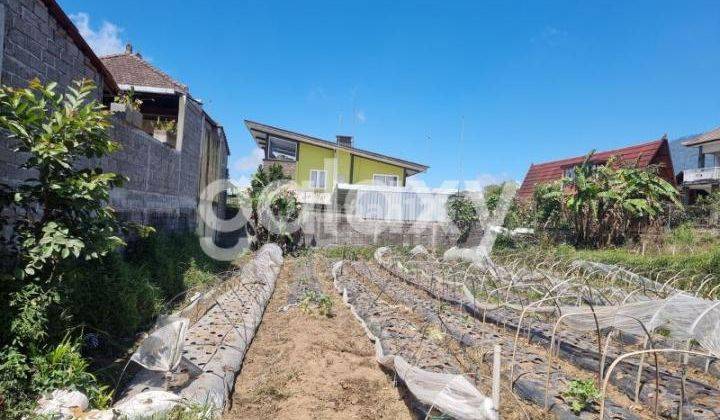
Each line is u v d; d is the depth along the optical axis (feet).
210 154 69.67
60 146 17.78
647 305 19.61
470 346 26.53
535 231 75.05
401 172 92.99
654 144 90.58
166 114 58.29
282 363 24.23
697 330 16.90
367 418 18.56
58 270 18.65
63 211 18.97
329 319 33.47
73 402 15.39
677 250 59.36
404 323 30.45
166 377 18.74
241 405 19.54
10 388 15.28
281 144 96.78
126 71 52.31
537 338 28.50
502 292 41.73
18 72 22.34
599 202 69.77
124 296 24.38
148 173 40.42
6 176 21.45
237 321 29.50
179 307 33.27
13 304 16.56
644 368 23.06
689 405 18.72
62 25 26.23
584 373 23.48
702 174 94.89
